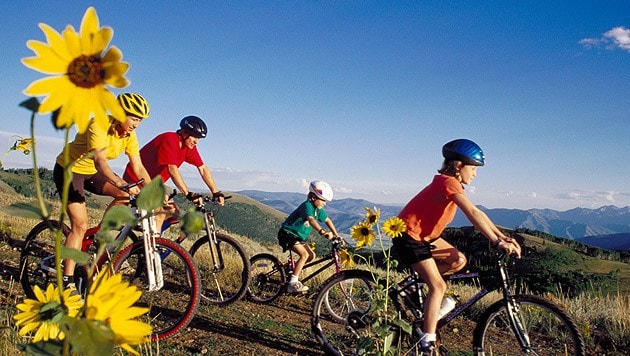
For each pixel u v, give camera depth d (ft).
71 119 2.37
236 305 20.36
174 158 18.85
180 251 14.56
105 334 2.64
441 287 13.46
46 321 3.25
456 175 13.55
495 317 14.24
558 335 18.37
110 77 2.42
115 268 14.76
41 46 2.36
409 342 13.94
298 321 18.81
